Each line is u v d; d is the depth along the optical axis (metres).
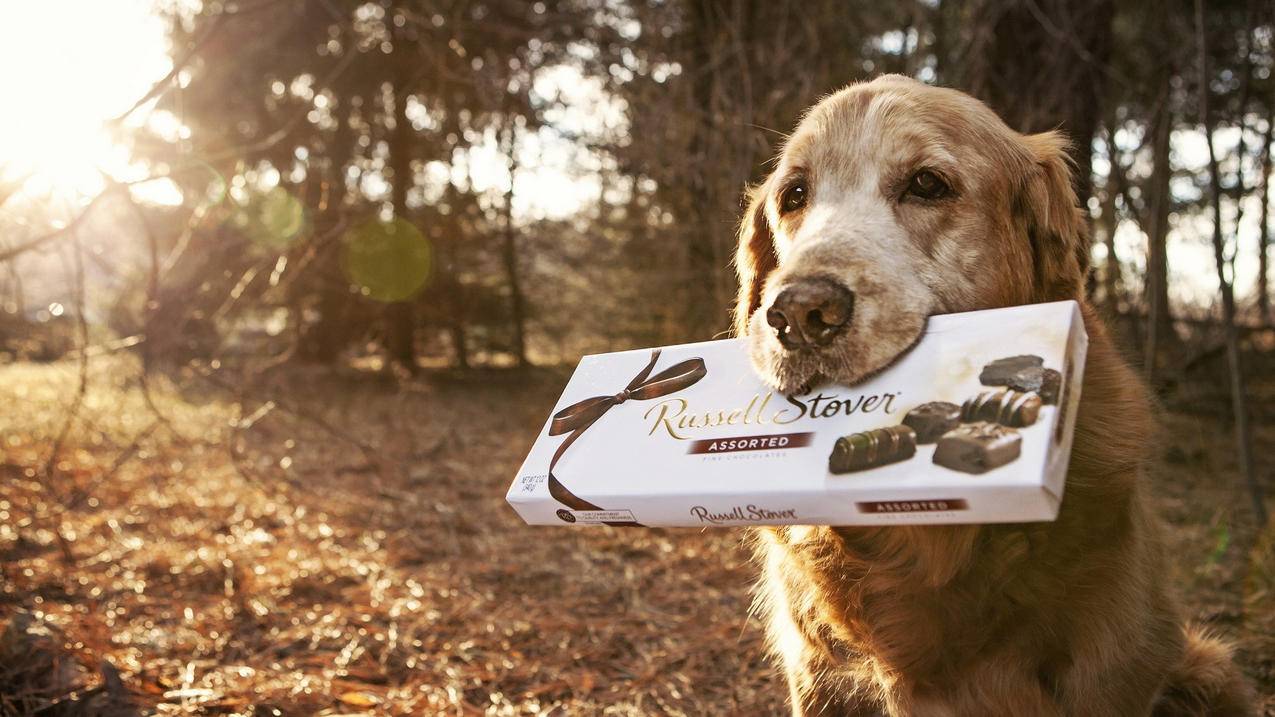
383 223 5.35
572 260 4.37
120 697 1.12
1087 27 2.36
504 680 1.26
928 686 0.85
